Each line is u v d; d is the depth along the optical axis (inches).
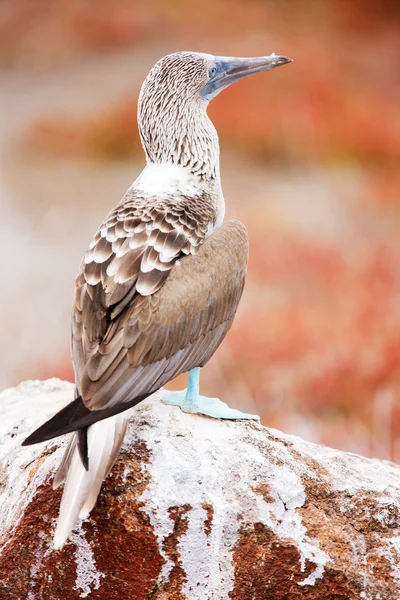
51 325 786.8
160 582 294.4
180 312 306.0
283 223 982.4
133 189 351.3
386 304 755.4
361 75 1502.2
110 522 293.6
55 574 295.6
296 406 645.3
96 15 1800.0
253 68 375.2
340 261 852.0
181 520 295.0
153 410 324.5
